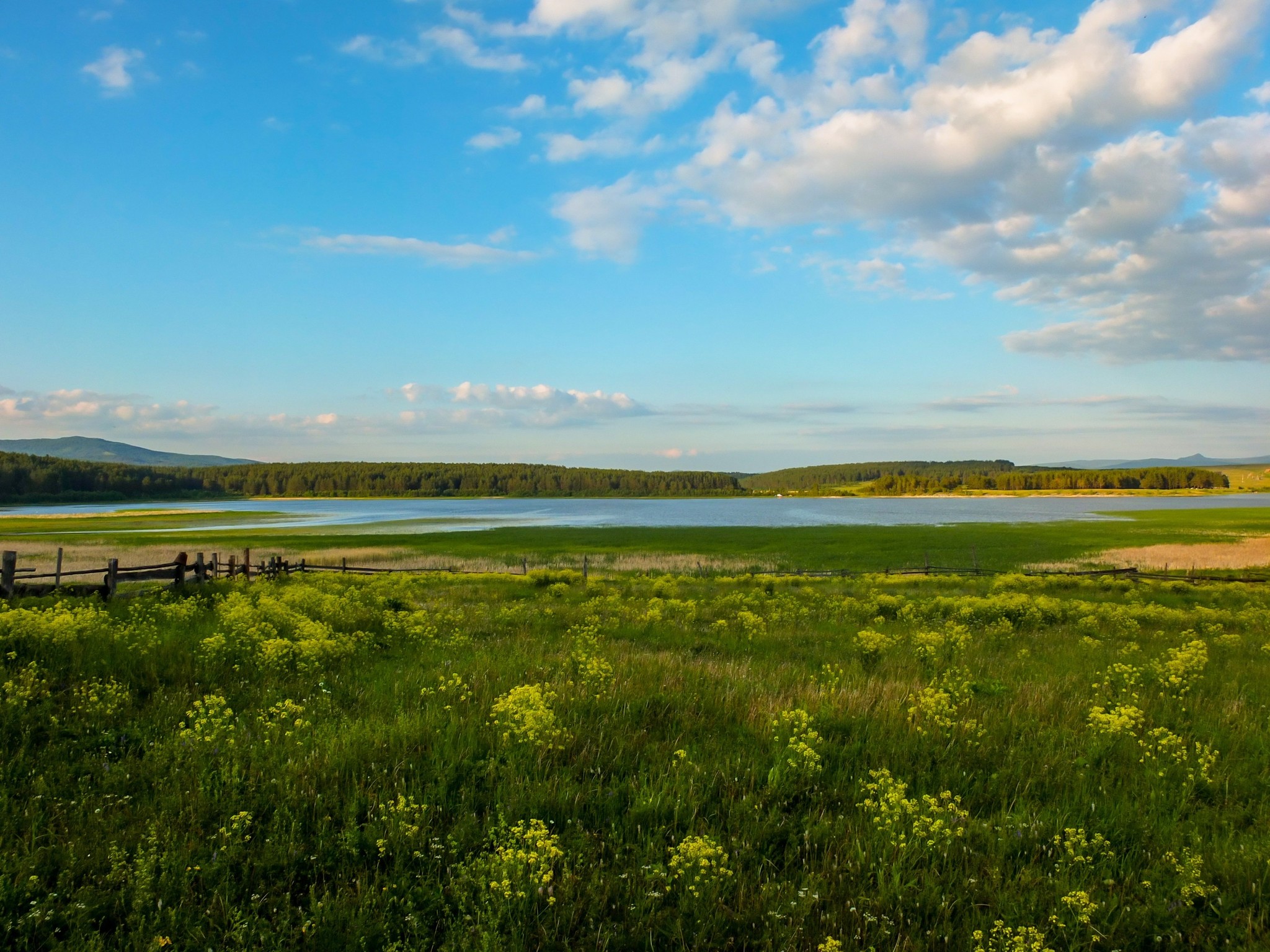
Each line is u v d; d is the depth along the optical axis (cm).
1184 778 628
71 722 696
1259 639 1509
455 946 390
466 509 15425
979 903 447
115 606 1555
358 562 4234
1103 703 862
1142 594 2648
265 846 473
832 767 644
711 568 3900
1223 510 11175
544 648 1205
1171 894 452
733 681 925
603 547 5228
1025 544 5381
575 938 413
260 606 1455
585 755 641
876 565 4038
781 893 446
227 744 633
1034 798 589
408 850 477
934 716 740
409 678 914
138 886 420
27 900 413
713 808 557
